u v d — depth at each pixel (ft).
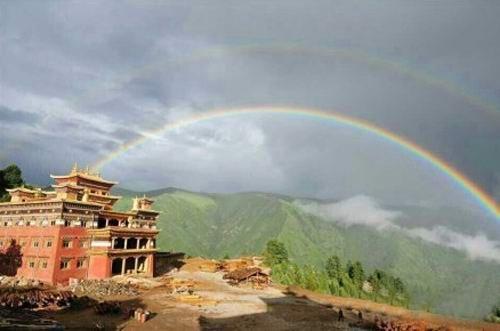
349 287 427.74
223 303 219.61
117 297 214.69
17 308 166.20
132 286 245.65
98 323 156.46
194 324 166.61
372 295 450.71
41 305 174.91
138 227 321.32
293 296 264.93
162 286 260.42
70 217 250.57
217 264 404.98
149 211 331.16
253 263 434.71
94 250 263.90
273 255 442.09
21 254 252.83
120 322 161.48
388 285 494.59
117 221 304.91
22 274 248.73
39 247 246.27
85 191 272.10
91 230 265.13
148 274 302.04
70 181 317.22
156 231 318.04
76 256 253.85
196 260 435.94
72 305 183.83
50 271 236.63
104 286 231.91
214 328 162.40
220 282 308.19
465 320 214.90
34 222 253.44
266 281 313.53
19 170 403.13
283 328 170.50
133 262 308.81
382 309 238.48
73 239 252.01
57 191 259.60
